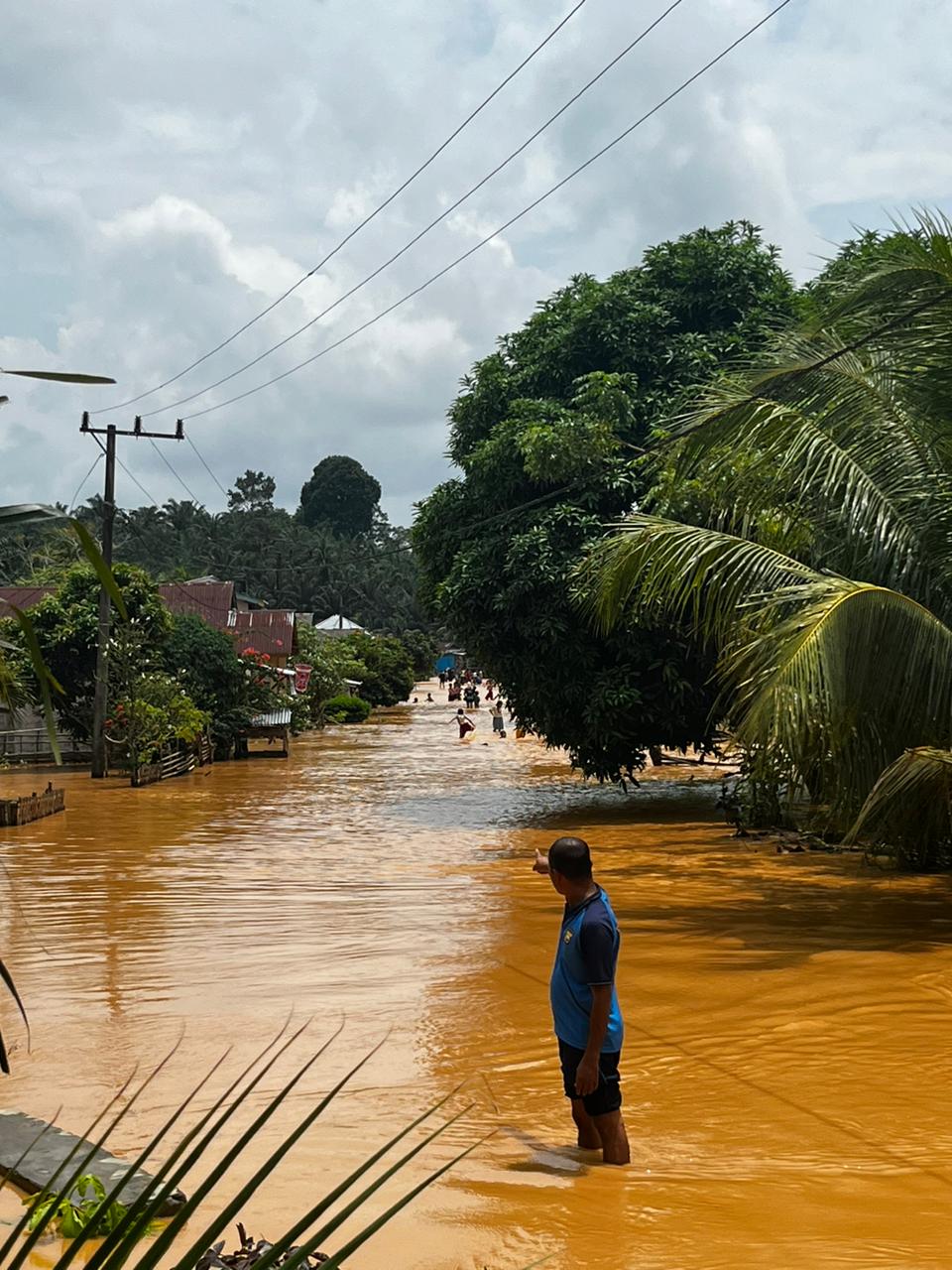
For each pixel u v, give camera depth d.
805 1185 6.27
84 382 1.77
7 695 2.20
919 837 16.42
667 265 28.00
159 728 35.34
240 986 11.05
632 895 15.80
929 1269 5.11
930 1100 7.82
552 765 39.66
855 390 15.34
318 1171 6.53
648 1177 6.40
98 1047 9.17
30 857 19.56
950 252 13.66
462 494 27.47
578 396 25.39
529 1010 10.18
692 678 24.67
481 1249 5.35
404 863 18.78
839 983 10.99
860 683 13.52
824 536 16.52
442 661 137.75
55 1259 5.14
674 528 16.02
